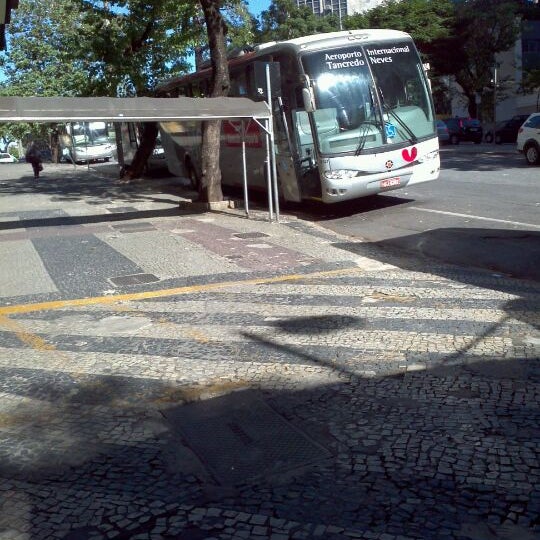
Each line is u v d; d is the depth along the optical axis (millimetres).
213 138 15234
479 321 6129
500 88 49031
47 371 5480
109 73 22219
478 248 9586
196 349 5812
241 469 3748
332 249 10219
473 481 3467
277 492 3482
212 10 14195
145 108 11430
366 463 3723
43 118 10750
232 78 15789
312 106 12258
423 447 3857
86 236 12188
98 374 5344
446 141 41938
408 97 13227
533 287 7371
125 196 19281
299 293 7605
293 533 3102
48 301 7875
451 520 3143
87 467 3857
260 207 15422
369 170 12719
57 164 44188
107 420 4492
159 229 12664
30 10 39188
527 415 4180
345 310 6758
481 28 45500
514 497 3305
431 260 9133
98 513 3361
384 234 11273
